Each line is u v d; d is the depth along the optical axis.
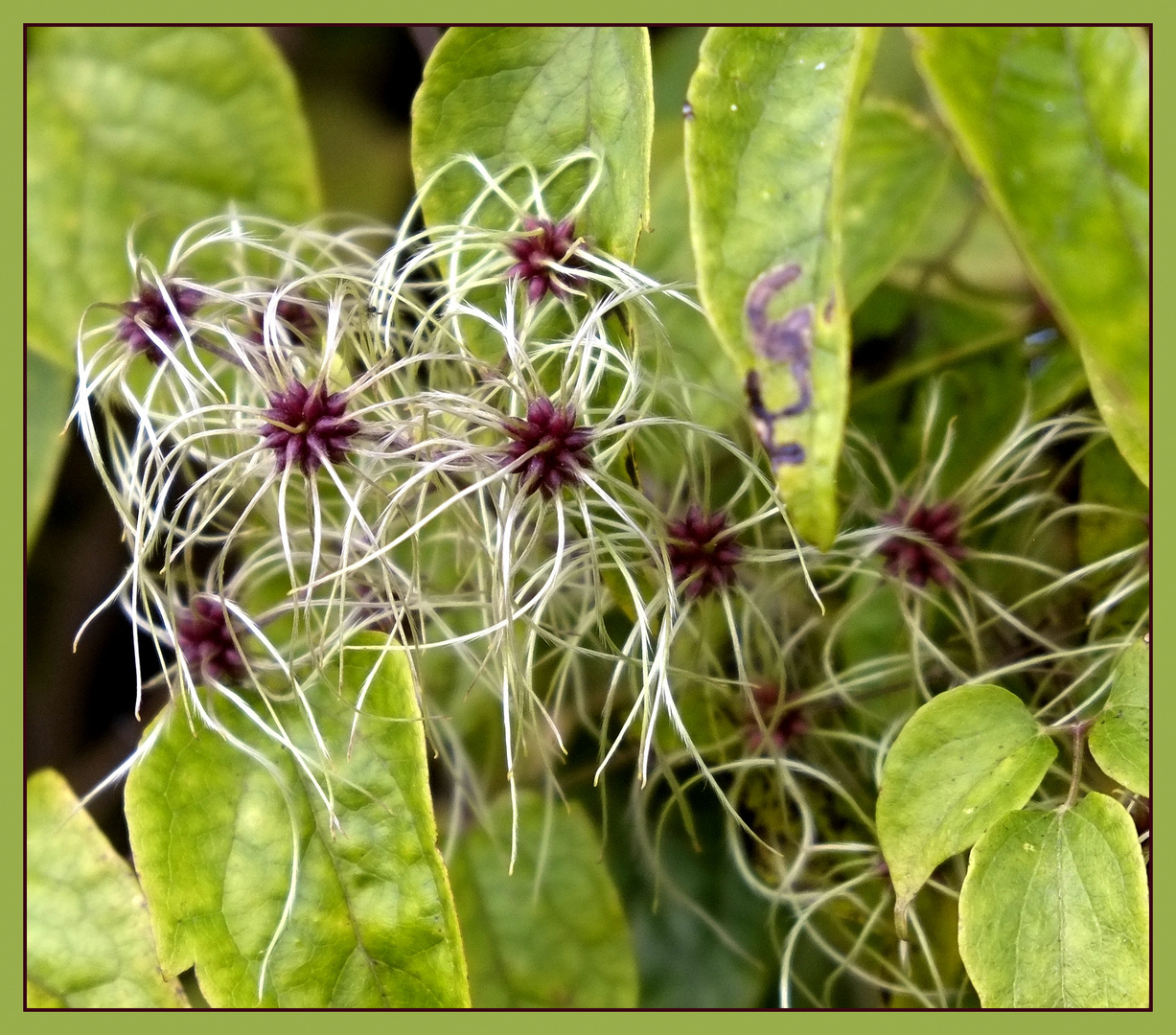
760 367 0.36
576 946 0.41
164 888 0.38
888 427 0.41
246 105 0.41
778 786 0.40
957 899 0.40
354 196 0.44
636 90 0.38
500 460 0.38
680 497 0.40
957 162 0.41
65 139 0.41
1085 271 0.37
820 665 0.41
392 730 0.38
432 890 0.38
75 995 0.39
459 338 0.38
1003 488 0.40
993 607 0.40
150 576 0.39
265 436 0.38
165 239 0.41
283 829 0.38
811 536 0.36
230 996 0.38
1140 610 0.40
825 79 0.37
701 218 0.37
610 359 0.39
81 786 0.42
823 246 0.37
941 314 0.41
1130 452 0.38
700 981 0.41
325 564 0.39
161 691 0.41
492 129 0.39
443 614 0.40
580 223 0.38
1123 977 0.37
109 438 0.39
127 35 0.41
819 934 0.41
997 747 0.38
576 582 0.40
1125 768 0.37
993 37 0.37
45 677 0.43
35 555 0.43
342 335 0.39
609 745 0.41
